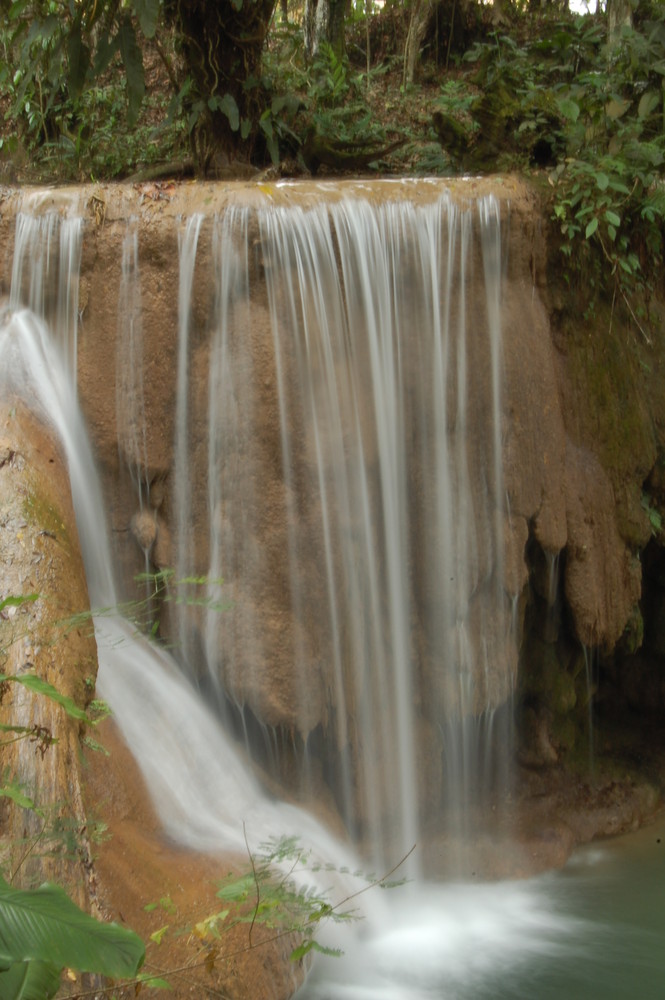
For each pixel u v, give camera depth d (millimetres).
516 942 6203
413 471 6871
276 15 15453
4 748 3957
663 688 8523
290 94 9914
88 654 4918
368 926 6121
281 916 4469
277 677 6414
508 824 7371
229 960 4645
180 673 6449
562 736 7941
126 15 7977
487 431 7012
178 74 10148
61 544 5207
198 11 8711
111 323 6488
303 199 6605
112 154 10625
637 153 7934
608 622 7629
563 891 6875
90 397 6477
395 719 6863
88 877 3885
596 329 7641
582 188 7422
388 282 6758
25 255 6562
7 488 5242
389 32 15016
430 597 6930
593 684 8250
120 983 3605
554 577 7430
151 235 6445
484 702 7105
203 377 6465
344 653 6605
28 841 3641
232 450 6438
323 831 6430
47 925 2576
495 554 7059
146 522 6512
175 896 4777
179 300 6461
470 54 11109
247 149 9383
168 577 6504
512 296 7102
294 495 6480
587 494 7465
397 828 6848
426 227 6820
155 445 6496
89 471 6488
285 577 6449
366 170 10039
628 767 8211
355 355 6664
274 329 6426
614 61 9812
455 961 5953
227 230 6398
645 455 7777
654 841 7633
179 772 5801
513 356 7035
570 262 7426
